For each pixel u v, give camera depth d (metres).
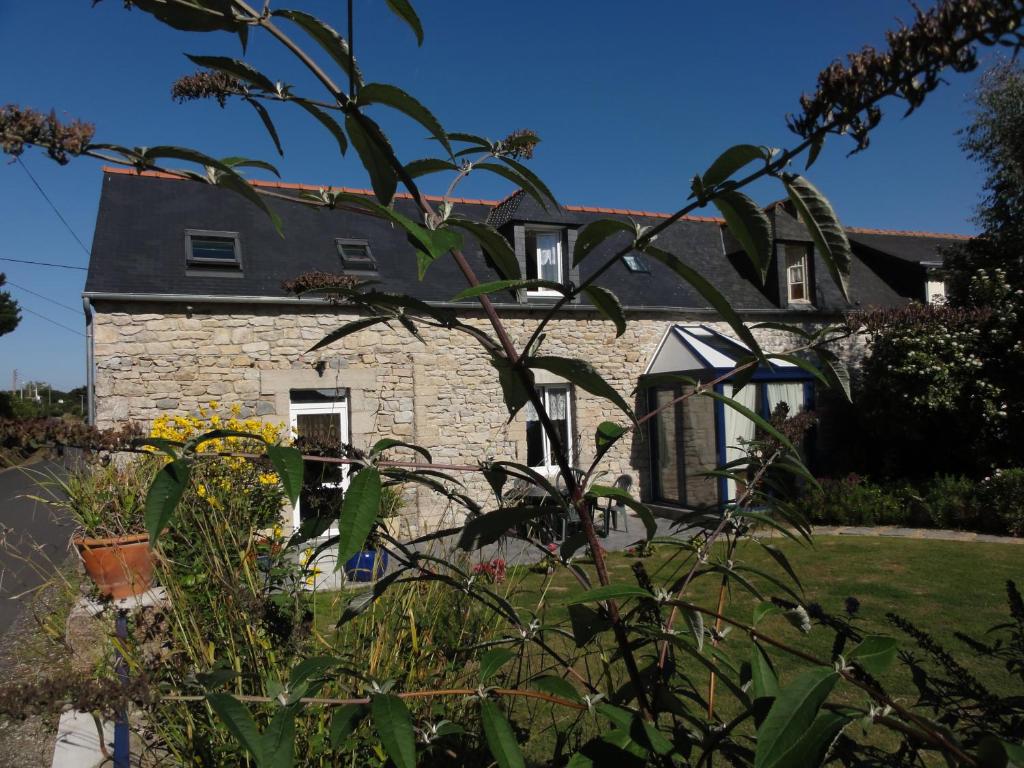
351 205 1.10
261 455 0.99
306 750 1.91
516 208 11.07
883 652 0.86
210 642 2.36
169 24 0.96
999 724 1.28
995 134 12.11
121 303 8.48
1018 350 10.13
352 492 0.90
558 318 10.88
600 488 1.19
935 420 10.72
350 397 9.52
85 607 3.11
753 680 1.10
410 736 0.90
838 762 2.03
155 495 0.85
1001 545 7.82
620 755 1.00
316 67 0.99
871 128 0.74
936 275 13.67
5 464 0.90
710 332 11.54
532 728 2.49
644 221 14.16
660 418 11.31
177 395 8.62
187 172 1.00
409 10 0.95
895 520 9.48
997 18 0.62
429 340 9.94
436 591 2.48
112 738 2.62
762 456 1.69
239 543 2.96
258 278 9.39
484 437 10.17
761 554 7.31
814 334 1.39
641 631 1.13
